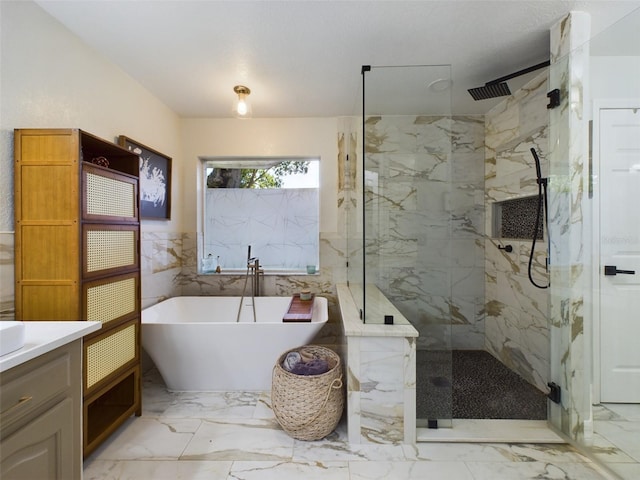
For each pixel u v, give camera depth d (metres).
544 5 1.38
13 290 1.28
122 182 1.57
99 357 1.39
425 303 1.77
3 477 0.75
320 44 1.67
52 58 1.47
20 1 1.31
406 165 1.74
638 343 1.46
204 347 1.93
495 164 2.52
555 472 1.30
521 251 2.21
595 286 1.47
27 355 0.78
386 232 1.74
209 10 1.40
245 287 2.66
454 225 2.70
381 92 1.69
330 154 2.76
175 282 2.69
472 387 2.04
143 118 2.19
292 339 1.95
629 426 1.41
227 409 1.78
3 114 1.26
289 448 1.44
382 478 1.26
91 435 1.38
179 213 2.73
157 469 1.31
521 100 2.18
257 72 1.97
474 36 1.60
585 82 1.44
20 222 1.28
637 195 1.46
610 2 1.35
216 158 2.83
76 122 1.62
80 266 1.28
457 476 1.28
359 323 1.59
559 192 1.54
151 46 1.69
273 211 2.92
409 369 1.47
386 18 1.46
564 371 1.53
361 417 1.48
